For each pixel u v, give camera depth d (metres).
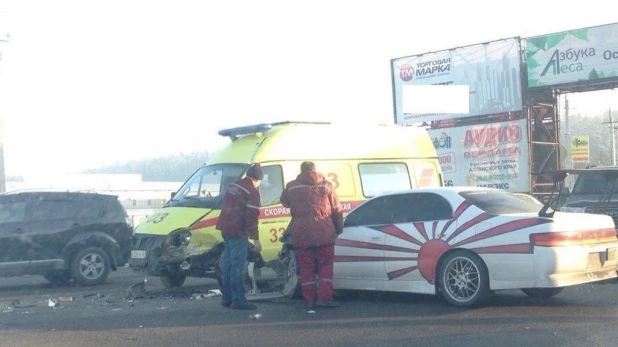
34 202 14.35
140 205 37.44
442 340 7.72
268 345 7.79
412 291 9.98
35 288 14.38
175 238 11.93
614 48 26.48
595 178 15.66
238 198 9.94
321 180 9.94
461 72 29.80
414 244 9.95
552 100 29.16
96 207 14.80
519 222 9.16
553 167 29.36
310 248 9.86
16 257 13.91
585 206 15.03
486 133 29.25
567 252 9.02
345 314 9.44
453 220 9.70
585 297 10.37
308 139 13.42
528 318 8.74
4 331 8.92
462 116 29.81
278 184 12.84
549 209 9.64
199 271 11.95
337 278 10.77
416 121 30.95
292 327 8.68
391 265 10.16
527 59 28.31
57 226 14.30
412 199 10.33
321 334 8.24
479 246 9.32
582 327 8.16
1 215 14.04
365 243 10.44
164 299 11.60
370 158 14.05
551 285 8.98
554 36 27.73
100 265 14.65
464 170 29.77
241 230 9.95
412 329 8.33
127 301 11.48
